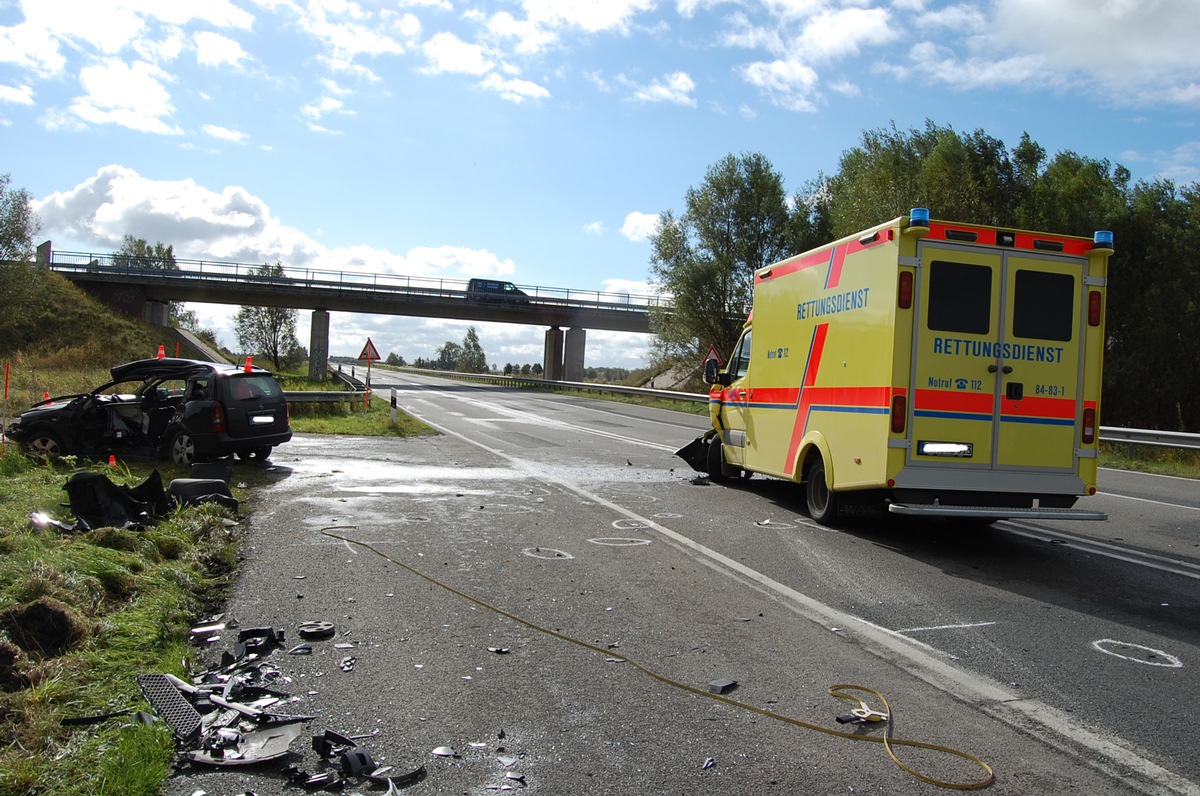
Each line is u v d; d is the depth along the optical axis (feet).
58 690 12.97
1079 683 15.19
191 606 18.39
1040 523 32.40
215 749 11.85
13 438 41.22
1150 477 49.96
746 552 25.70
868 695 14.48
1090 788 11.34
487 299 191.72
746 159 134.72
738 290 135.54
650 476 43.14
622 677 15.12
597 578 22.06
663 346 143.84
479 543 25.89
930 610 19.83
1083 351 26.66
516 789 11.06
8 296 137.39
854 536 28.71
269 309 201.77
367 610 18.76
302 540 25.67
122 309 172.86
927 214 25.16
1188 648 17.26
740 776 11.50
